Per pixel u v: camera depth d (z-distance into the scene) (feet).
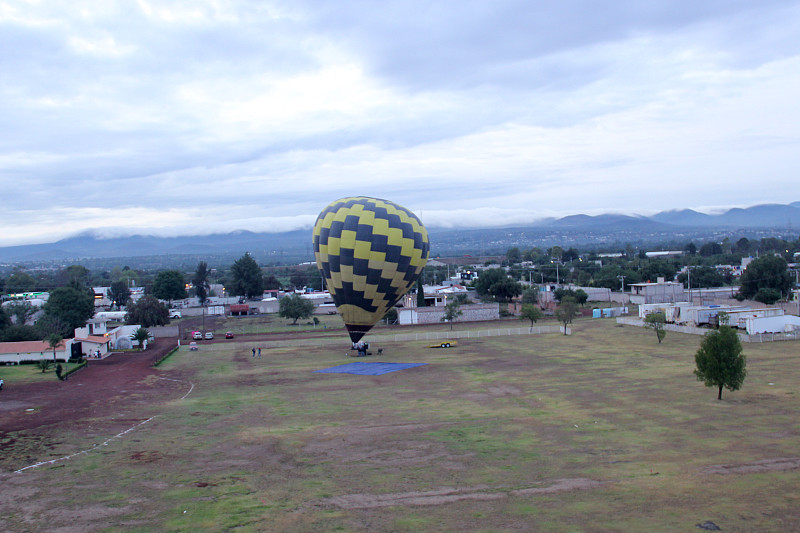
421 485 92.22
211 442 119.55
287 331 356.79
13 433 127.95
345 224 225.76
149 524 79.15
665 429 121.39
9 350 233.35
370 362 227.81
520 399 154.71
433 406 149.48
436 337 298.35
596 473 95.91
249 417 141.79
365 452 110.63
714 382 146.72
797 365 186.29
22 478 98.63
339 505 84.64
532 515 79.51
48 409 152.46
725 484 89.15
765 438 112.78
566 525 76.07
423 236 239.50
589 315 385.70
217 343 305.73
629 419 130.41
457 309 357.00
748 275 420.36
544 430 123.24
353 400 160.04
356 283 227.61
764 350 217.56
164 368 228.02
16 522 80.53
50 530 77.87
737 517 77.36
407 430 126.00
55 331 305.53
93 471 101.96
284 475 98.53
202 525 78.43
